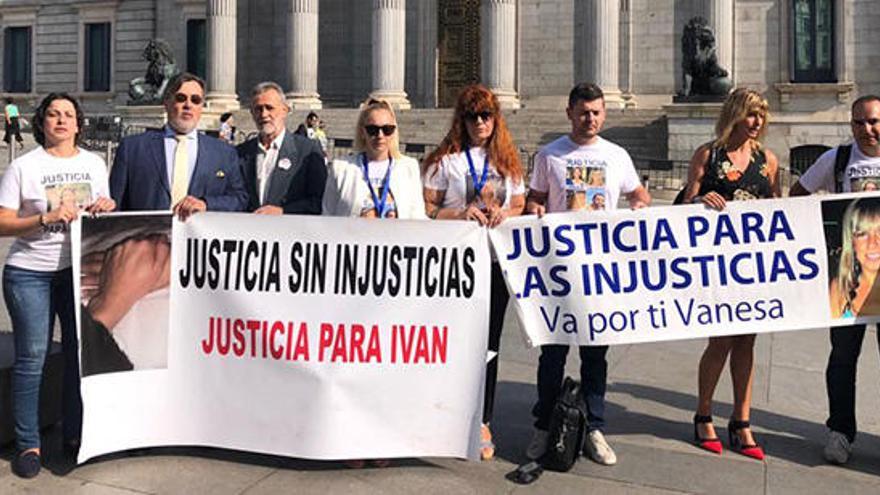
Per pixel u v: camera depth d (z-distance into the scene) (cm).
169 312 708
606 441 801
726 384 1016
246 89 4659
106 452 690
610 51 3828
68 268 698
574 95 745
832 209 743
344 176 738
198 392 712
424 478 692
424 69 4484
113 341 692
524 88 4253
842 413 756
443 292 702
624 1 4078
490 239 726
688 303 745
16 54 5441
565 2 4162
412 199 739
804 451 787
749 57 3969
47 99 684
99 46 5200
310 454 693
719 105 3250
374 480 685
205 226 707
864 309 746
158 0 4981
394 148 750
